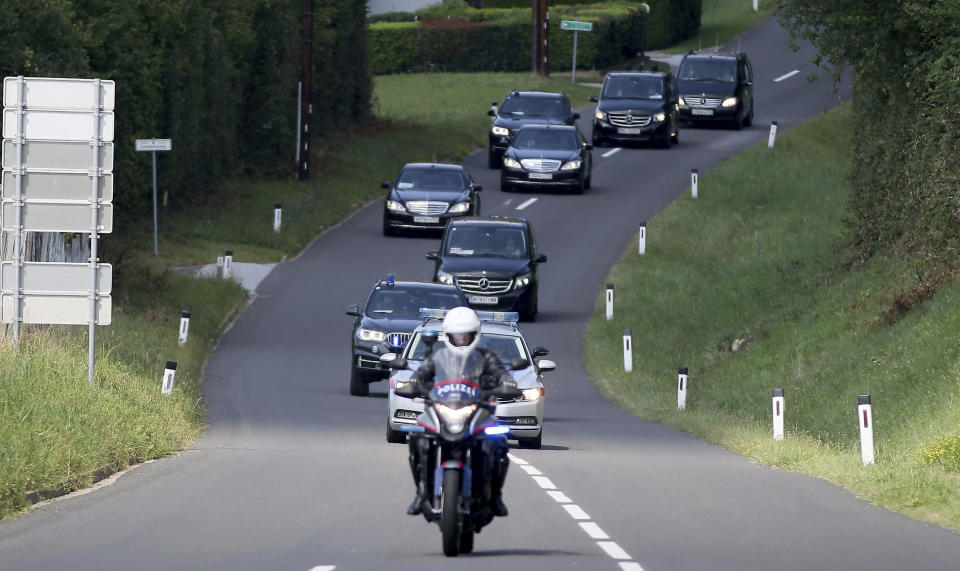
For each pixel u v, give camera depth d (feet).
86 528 144.66
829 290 413.59
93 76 442.09
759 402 332.80
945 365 274.98
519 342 255.91
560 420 301.22
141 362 310.65
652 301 472.85
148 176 530.68
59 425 193.98
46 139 249.75
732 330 424.05
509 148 648.79
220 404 300.81
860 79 407.64
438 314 279.28
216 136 604.49
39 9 384.06
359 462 204.64
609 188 652.89
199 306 433.48
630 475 197.06
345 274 501.56
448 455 133.59
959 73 342.44
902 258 376.48
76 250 390.21
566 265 524.11
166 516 152.46
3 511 151.64
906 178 386.32
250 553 131.13
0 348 242.37
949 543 144.77
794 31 401.49
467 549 133.80
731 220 588.50
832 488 190.49
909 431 244.22
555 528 149.48
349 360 384.68
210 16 588.91
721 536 145.38
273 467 195.72
